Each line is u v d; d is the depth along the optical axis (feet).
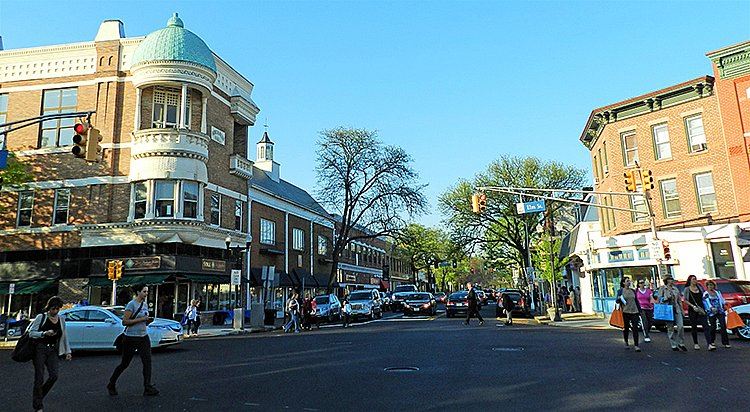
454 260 164.86
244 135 119.34
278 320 120.16
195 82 97.14
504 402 25.30
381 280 246.88
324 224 175.01
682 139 94.12
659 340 52.70
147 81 94.79
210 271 97.55
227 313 100.94
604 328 71.67
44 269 93.97
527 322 90.58
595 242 100.73
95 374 37.45
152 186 92.73
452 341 56.13
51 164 97.55
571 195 153.07
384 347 51.67
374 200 138.82
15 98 100.83
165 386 31.53
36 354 25.13
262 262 126.00
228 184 109.50
